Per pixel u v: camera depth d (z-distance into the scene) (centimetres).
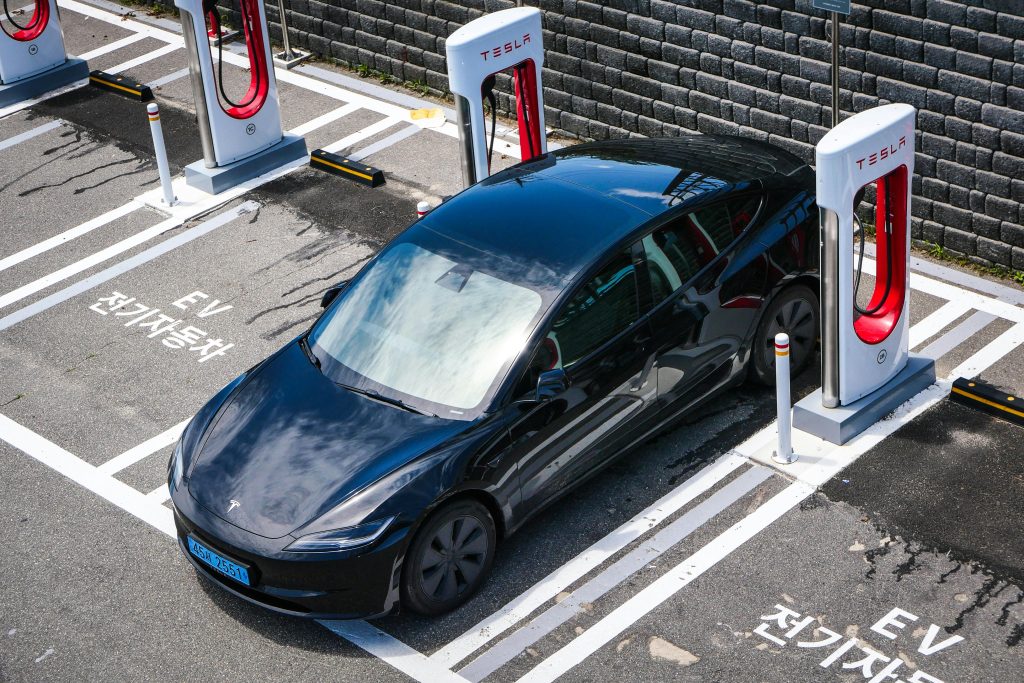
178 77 1411
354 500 671
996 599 685
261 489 690
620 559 734
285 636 696
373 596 668
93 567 755
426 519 676
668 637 679
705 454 808
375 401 729
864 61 977
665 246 776
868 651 659
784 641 669
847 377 794
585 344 737
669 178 820
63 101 1369
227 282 1038
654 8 1095
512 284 746
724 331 802
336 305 798
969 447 794
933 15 923
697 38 1077
